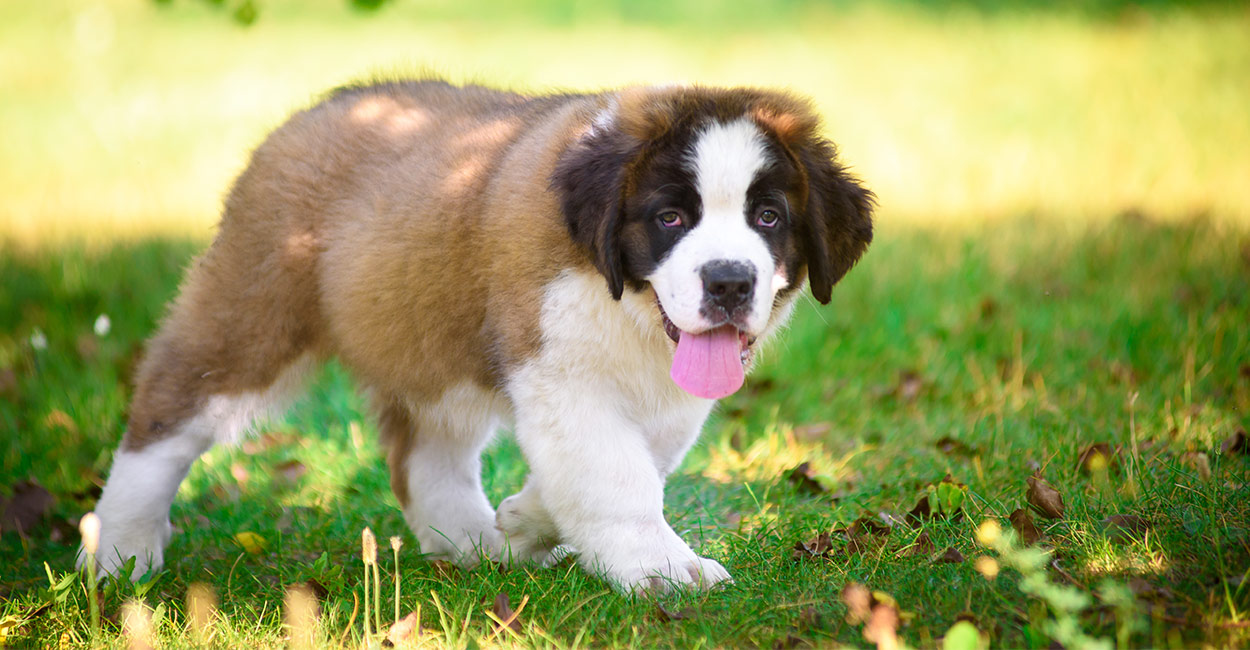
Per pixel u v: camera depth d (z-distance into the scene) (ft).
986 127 53.11
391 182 17.02
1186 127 50.24
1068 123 52.75
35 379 25.35
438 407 17.54
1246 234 33.81
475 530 18.58
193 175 46.24
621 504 15.35
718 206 14.76
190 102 58.59
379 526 19.54
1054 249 33.96
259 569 17.69
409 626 14.29
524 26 79.77
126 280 32.04
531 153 16.03
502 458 22.26
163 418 17.39
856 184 16.26
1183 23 75.72
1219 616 12.92
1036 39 73.46
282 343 17.66
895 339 27.81
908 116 55.52
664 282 14.73
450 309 16.42
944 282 31.65
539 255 15.34
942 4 87.15
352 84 19.36
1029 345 26.68
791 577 15.57
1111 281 30.91
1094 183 42.57
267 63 66.33
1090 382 23.89
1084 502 16.93
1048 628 12.13
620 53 69.82
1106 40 72.23
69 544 19.10
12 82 63.52
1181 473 17.38
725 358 14.75
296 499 20.68
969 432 21.80
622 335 15.39
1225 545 14.71
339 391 25.00
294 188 17.49
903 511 18.28
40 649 14.76
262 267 17.43
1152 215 37.37
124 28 76.79
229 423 17.66
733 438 23.03
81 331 28.55
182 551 18.45
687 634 14.06
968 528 16.53
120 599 16.12
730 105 15.28
